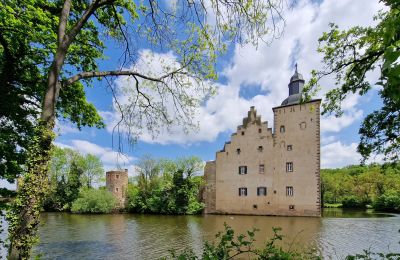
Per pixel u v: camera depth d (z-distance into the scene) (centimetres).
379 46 761
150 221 3800
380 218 4044
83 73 830
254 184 4825
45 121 693
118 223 3544
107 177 6412
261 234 2283
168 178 5688
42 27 1002
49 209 6278
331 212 5747
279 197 4591
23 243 637
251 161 4916
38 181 671
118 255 1691
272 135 4812
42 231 2780
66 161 6481
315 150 4438
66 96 1298
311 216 4303
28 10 973
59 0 1094
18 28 966
